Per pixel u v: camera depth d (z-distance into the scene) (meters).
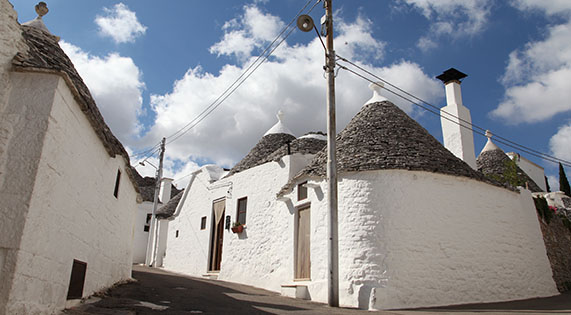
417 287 9.90
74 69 7.41
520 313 8.62
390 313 8.62
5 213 4.64
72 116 5.82
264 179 15.67
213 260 17.73
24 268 4.68
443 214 10.76
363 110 13.33
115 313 6.32
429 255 10.27
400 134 11.92
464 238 10.88
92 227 7.41
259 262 14.73
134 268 18.02
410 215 10.38
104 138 7.18
